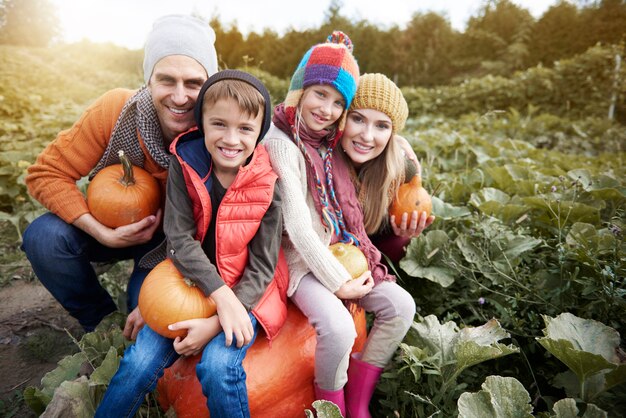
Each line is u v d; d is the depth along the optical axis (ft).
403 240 7.97
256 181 5.56
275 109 6.99
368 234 7.51
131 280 6.94
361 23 73.72
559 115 34.73
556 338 5.63
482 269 7.61
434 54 68.95
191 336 5.02
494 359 6.66
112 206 6.34
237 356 5.02
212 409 4.90
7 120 20.90
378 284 6.38
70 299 7.04
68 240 6.57
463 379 6.14
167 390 5.47
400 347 6.38
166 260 5.67
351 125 6.75
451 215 9.10
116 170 6.71
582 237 7.26
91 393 5.45
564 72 35.04
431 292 7.86
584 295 6.75
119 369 5.06
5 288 9.88
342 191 6.70
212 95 5.36
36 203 12.59
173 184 5.65
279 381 5.40
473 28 72.54
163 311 5.11
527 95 35.83
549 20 65.00
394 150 7.18
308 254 5.74
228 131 5.40
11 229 12.23
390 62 70.44
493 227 8.16
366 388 5.96
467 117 28.94
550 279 7.27
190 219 5.60
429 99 37.88
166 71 6.06
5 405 6.59
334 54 6.28
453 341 6.06
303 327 5.82
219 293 5.14
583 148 25.25
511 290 7.34
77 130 6.66
